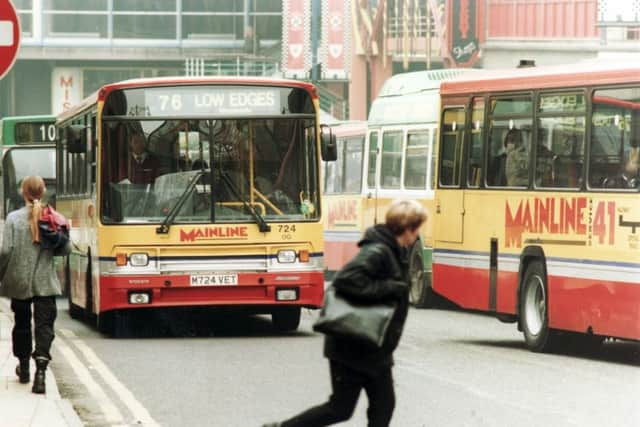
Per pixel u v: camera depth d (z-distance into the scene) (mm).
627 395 18172
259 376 20312
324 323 11633
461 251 26750
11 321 29938
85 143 27984
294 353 23578
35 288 17859
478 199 26188
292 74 93312
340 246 44312
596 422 15789
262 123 26359
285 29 93312
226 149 26219
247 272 26000
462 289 26656
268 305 26297
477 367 21422
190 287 25891
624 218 21672
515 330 28391
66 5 98188
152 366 21672
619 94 22016
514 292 24750
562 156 23438
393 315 11758
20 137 42438
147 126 26141
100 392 18641
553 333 24062
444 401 17531
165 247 25891
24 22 97875
